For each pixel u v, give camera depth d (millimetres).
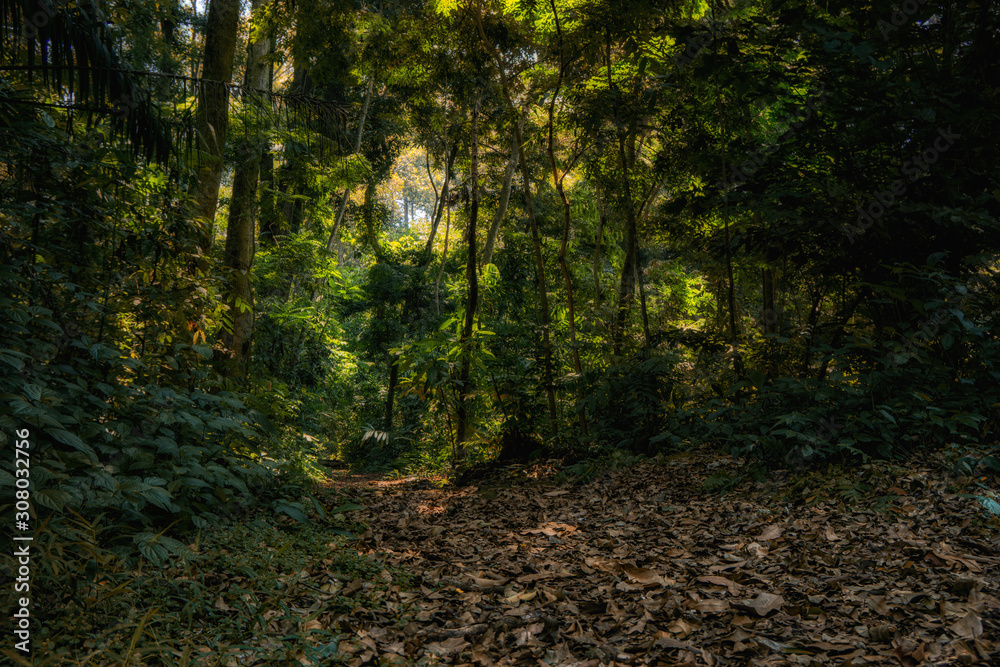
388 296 18641
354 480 11055
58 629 2494
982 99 5445
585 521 5375
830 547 3801
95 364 4227
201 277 5375
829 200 5848
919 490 4410
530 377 9219
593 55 8508
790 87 6773
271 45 10508
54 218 4270
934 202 5594
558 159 14062
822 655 2500
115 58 4055
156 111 4789
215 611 2967
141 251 4859
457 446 9641
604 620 3062
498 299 14852
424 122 16266
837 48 5641
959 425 5145
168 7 8148
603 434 7965
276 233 14461
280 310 12617
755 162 6562
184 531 3949
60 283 4129
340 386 17172
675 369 8188
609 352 8914
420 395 9922
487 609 3291
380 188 21656
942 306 5141
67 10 3793
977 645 2430
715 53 6566
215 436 5094
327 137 6711
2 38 4039
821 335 6969
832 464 5172
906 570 3260
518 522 5559
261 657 2559
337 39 10227
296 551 4062
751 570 3557
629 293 9344
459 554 4465
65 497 2932
